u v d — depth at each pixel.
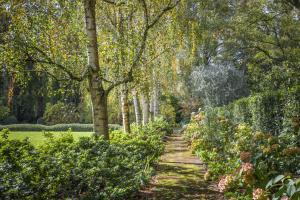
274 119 9.94
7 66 7.11
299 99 8.80
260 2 16.00
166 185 7.07
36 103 42.03
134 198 5.98
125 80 8.32
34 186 4.04
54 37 7.42
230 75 25.48
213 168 7.68
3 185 3.73
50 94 8.04
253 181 4.85
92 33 7.95
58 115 36.56
